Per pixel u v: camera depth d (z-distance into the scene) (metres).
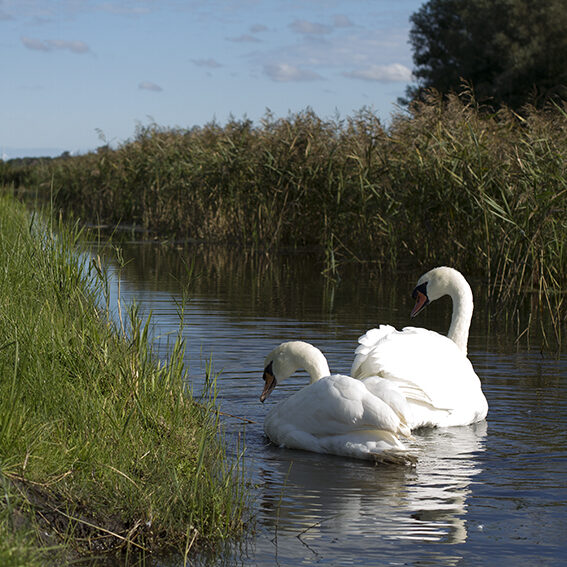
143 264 19.80
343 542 4.61
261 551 4.48
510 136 17.55
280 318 12.19
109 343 6.94
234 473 5.73
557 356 9.95
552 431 6.99
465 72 46.66
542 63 42.66
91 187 36.41
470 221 16.94
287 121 24.02
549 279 14.87
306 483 5.61
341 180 21.31
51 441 5.12
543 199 13.61
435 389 6.99
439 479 5.74
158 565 4.30
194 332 10.85
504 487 5.58
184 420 6.28
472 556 4.44
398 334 7.54
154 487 4.93
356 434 6.26
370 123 20.81
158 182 29.44
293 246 24.47
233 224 25.86
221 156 26.12
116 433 5.50
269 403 7.75
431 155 18.30
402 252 20.00
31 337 6.43
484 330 11.80
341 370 8.77
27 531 4.07
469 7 46.94
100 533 4.54
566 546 4.59
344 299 14.50
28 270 8.45
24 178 44.66
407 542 4.62
